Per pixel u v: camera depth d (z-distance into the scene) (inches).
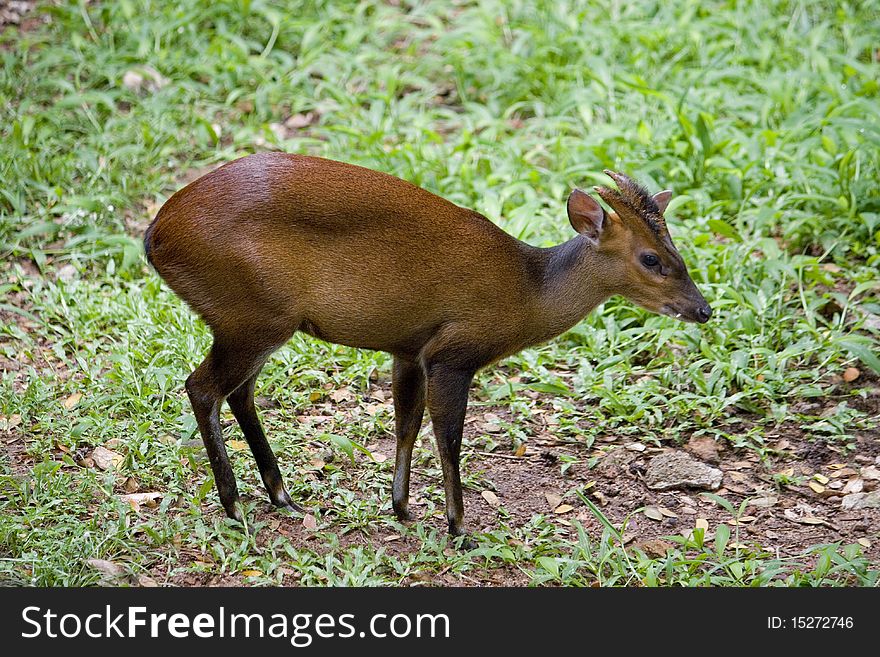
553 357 439.8
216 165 553.3
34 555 314.0
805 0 660.7
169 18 637.9
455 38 629.0
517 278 329.4
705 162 514.3
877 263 475.8
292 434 389.4
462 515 342.6
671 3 655.8
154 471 365.7
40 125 560.7
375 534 346.6
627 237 329.1
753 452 396.5
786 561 333.1
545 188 524.1
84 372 411.5
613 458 389.1
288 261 316.2
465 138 535.8
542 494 373.4
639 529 357.1
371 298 322.7
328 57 614.9
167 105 578.9
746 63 614.2
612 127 541.0
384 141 566.3
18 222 496.4
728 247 471.2
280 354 426.3
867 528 356.5
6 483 350.3
